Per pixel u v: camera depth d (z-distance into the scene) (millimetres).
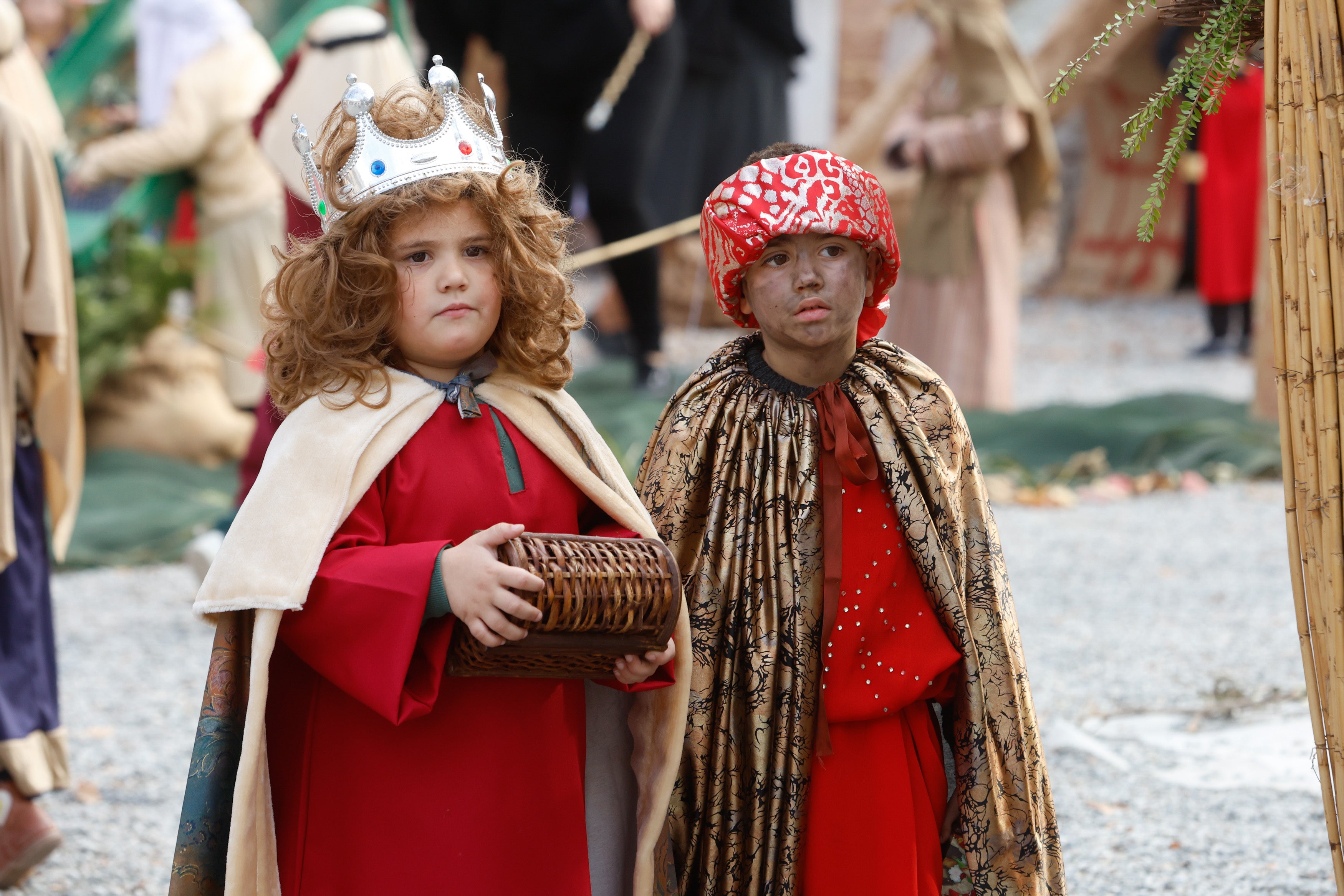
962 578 5293
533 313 5012
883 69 29578
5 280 7496
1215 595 12211
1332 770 4594
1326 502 4414
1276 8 4406
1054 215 39281
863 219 5086
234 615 4703
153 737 9711
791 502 5270
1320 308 4328
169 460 17688
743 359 5484
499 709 4785
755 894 5207
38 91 9258
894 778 5219
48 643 7715
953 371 18781
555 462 5016
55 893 7402
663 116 18891
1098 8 27281
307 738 4793
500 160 4969
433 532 4746
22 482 7676
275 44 18078
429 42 19312
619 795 5312
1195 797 8094
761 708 5188
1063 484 16422
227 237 17422
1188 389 22906
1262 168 20516
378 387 4777
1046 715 9492
